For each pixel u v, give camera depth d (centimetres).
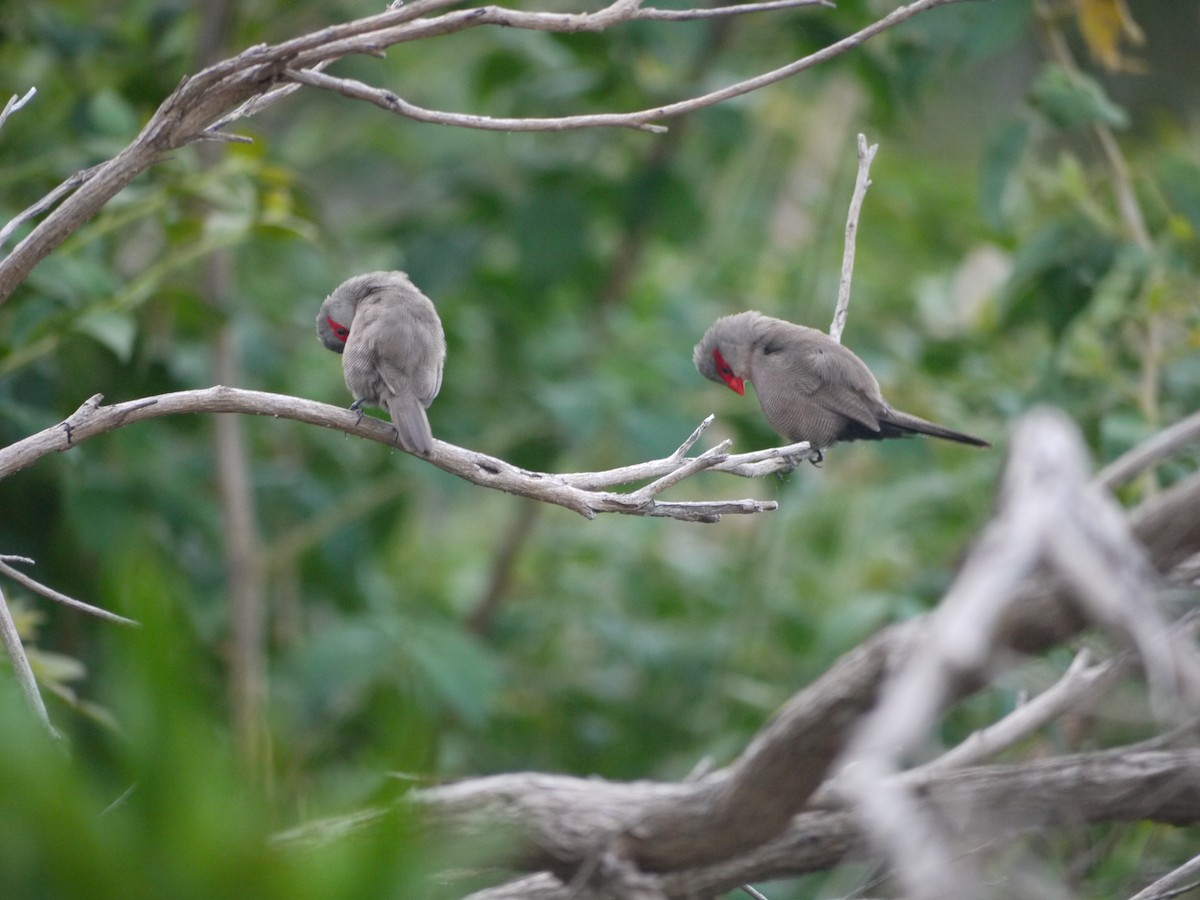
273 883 320
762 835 772
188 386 1227
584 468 1555
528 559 1616
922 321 1477
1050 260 1111
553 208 1340
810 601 1430
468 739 1313
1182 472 1028
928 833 574
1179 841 934
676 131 1401
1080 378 1155
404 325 761
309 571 1325
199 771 325
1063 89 1105
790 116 1616
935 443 1390
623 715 1332
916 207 1570
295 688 1089
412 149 1655
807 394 795
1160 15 1689
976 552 504
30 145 1245
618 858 786
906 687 424
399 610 1299
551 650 1466
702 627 1441
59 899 317
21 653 587
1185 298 1149
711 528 1712
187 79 567
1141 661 589
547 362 1359
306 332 1480
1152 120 1425
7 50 1284
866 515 1445
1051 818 760
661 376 1255
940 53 1213
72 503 1046
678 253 1491
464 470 659
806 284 1516
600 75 1359
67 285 942
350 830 371
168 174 998
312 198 1073
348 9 1399
